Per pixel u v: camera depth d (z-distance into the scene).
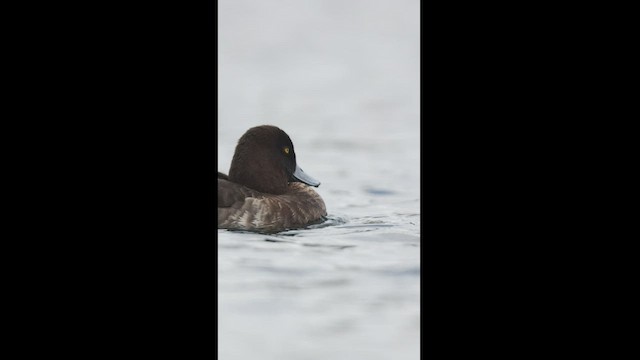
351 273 10.18
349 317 8.97
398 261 10.66
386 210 13.92
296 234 12.18
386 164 16.98
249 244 11.38
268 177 13.45
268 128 13.64
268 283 9.83
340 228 12.66
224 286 9.61
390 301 9.37
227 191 12.56
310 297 9.25
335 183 15.62
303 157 17.48
